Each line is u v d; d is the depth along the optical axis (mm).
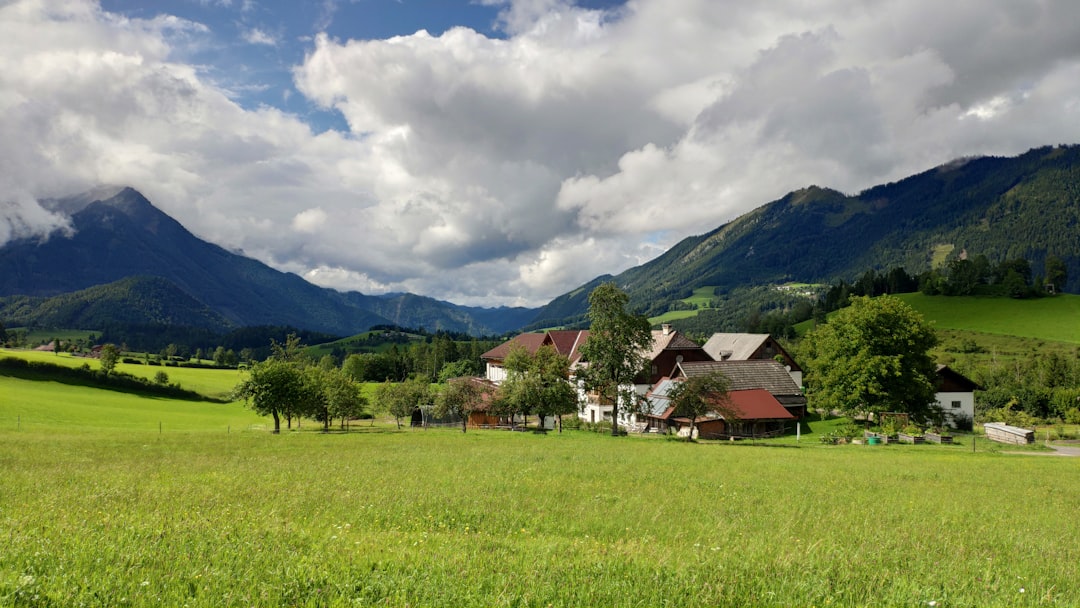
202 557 9602
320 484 20938
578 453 37281
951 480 28750
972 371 114188
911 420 67062
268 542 10805
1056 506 21828
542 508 16984
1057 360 106625
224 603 7629
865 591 9492
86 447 40156
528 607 8055
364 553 10477
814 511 18000
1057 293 183000
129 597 7676
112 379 109750
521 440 49812
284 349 122875
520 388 61438
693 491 21359
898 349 65562
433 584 8547
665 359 84188
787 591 9141
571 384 68125
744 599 8594
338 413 73500
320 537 11891
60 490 19016
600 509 17250
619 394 61781
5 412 70125
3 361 103500
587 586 8789
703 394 56062
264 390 64125
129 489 18734
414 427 79438
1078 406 82938
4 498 17297
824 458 39219
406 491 19234
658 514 16172
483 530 13945
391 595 8094
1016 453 49000
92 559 9258
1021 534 15812
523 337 107125
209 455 35250
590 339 61781
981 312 168875
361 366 162000
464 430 64938
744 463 33438
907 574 10711
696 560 10758
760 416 65562
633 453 38375
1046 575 11305
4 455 33938
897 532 15023
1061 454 49344
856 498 21250
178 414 88688
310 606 7590
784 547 12289
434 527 14234
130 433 56125
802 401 75375
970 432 69562
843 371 66000
